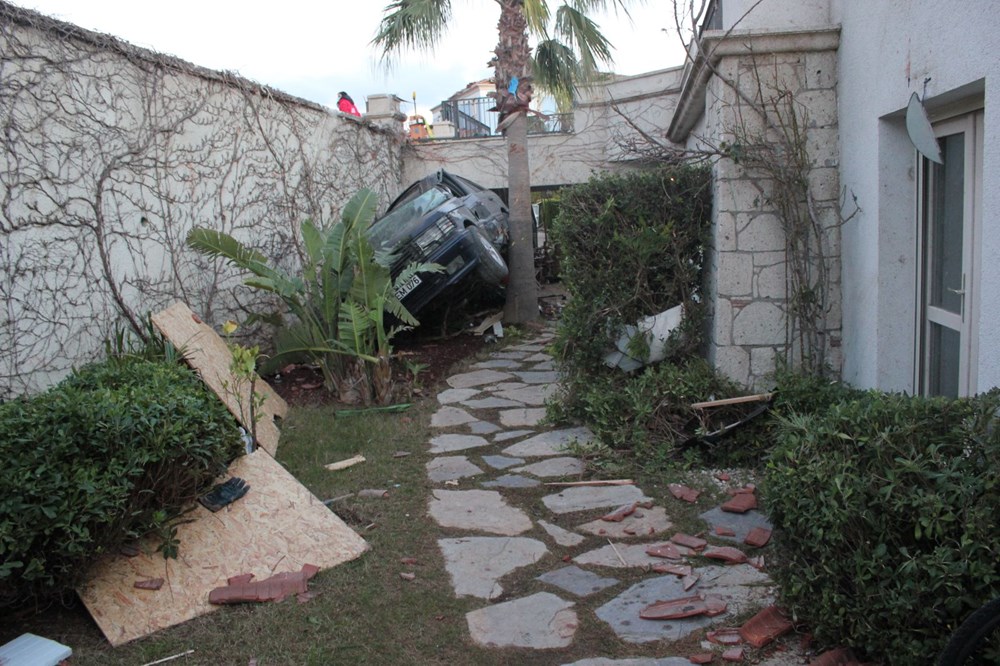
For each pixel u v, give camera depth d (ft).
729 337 18.28
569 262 20.44
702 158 19.33
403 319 22.65
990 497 8.08
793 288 17.76
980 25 10.87
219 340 20.44
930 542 8.54
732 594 11.17
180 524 12.23
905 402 9.84
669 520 14.05
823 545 9.08
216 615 10.80
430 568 12.30
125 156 20.70
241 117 26.68
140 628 10.37
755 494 14.62
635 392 18.12
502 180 46.24
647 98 42.83
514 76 34.68
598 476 16.43
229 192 25.90
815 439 9.76
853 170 16.49
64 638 10.23
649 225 19.81
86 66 19.20
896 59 13.97
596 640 10.19
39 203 17.66
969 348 12.75
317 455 17.75
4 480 9.57
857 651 9.17
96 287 19.47
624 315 20.17
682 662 9.56
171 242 22.65
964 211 12.89
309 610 10.90
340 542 12.73
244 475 13.73
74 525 9.93
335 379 22.94
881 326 15.33
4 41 16.75
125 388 12.87
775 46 17.26
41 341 17.67
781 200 17.54
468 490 15.80
